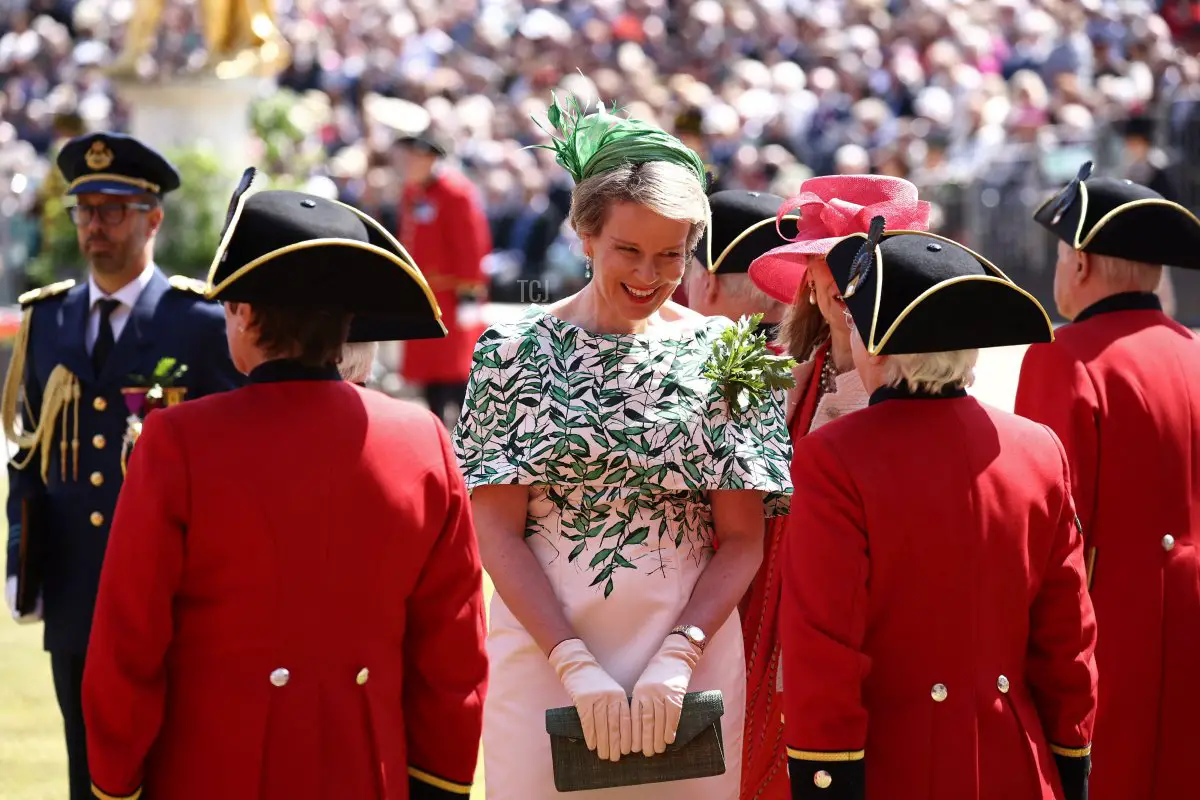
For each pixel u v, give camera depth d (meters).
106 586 11.23
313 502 11.49
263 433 11.54
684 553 13.86
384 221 58.53
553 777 13.43
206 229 42.97
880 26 82.31
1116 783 16.03
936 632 12.08
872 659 12.19
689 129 37.09
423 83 79.12
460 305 44.66
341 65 81.75
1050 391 16.17
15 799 19.98
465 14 86.81
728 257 16.78
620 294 13.34
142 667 11.16
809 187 14.41
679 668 13.13
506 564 13.54
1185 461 15.98
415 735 12.14
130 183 17.83
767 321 16.95
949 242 12.53
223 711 11.31
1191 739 15.92
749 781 14.85
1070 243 16.39
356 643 11.66
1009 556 12.24
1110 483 15.95
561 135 13.80
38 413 18.09
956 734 11.99
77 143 17.81
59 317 18.09
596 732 12.92
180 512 11.28
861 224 13.84
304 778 11.29
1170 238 16.16
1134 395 15.91
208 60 47.38
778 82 77.50
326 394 11.85
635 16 86.56
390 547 11.76
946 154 66.94
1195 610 15.85
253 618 11.38
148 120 47.22
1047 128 61.50
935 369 12.32
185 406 11.70
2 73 86.06
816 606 11.94
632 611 13.54
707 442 13.65
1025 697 12.53
